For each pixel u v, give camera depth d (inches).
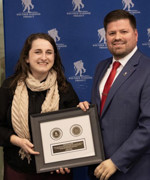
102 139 71.8
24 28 103.3
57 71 82.8
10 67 104.0
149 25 105.0
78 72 106.0
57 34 104.3
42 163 72.7
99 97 75.7
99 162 71.3
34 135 73.1
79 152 72.8
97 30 104.7
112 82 73.6
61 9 103.7
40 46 76.5
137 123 68.9
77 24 104.4
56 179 79.3
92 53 105.4
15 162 77.5
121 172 70.4
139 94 67.7
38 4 103.0
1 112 77.8
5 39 103.2
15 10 102.7
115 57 75.4
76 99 83.5
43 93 79.1
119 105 69.4
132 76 69.8
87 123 73.0
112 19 72.6
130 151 66.0
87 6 104.0
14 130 77.3
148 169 69.3
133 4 104.4
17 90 77.8
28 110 76.6
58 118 73.4
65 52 105.0
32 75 80.3
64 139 73.2
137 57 72.0
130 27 71.9
